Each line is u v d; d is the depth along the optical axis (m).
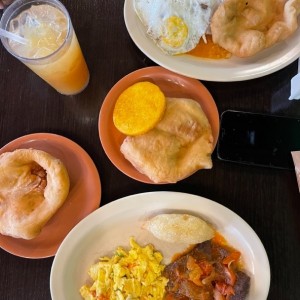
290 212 0.37
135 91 0.37
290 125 0.38
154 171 0.35
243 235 0.35
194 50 0.39
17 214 0.36
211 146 0.36
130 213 0.37
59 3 0.35
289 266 0.36
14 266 0.37
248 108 0.39
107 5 0.41
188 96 0.39
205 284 0.36
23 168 0.37
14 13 0.36
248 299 0.35
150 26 0.38
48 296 0.36
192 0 0.38
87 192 0.38
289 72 0.39
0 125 0.40
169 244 0.38
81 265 0.38
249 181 0.37
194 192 0.38
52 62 0.34
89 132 0.39
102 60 0.40
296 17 0.37
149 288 0.37
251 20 0.38
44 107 0.40
